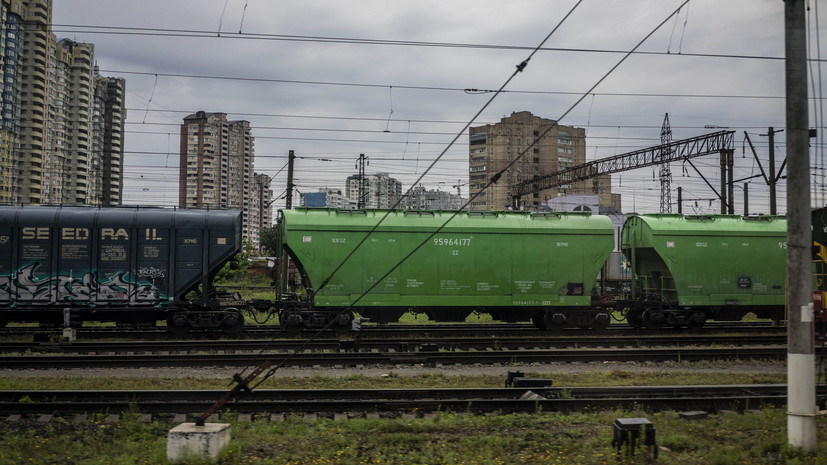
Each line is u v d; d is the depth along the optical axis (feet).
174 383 40.93
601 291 71.15
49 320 60.18
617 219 144.05
